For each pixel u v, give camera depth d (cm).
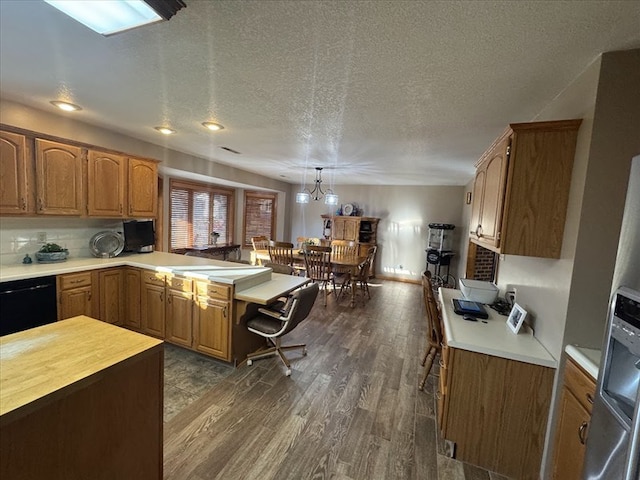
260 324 268
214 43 145
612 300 106
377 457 181
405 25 125
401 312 459
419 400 239
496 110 217
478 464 178
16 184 246
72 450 100
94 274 292
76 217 292
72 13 113
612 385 105
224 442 186
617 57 140
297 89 195
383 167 468
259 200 725
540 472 166
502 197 180
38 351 118
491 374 172
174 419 204
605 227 146
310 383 255
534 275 200
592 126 145
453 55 147
